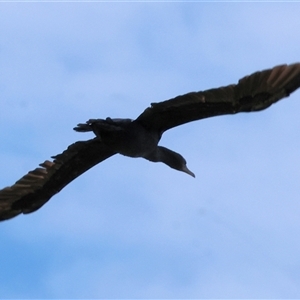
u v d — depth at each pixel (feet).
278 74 48.80
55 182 60.80
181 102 52.95
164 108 53.78
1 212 61.16
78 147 59.26
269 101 50.08
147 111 54.24
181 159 60.18
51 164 60.23
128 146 54.54
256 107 50.65
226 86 50.39
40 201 61.21
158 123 54.80
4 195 60.64
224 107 51.67
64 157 59.82
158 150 58.49
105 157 59.72
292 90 49.37
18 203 61.11
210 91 51.24
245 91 50.16
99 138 55.11
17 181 60.54
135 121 54.80
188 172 60.18
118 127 54.19
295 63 48.47
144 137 54.54
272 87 49.42
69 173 60.54
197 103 52.47
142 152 55.42
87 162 59.98
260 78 49.16
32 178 60.59
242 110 51.19
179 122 54.13
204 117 53.01
